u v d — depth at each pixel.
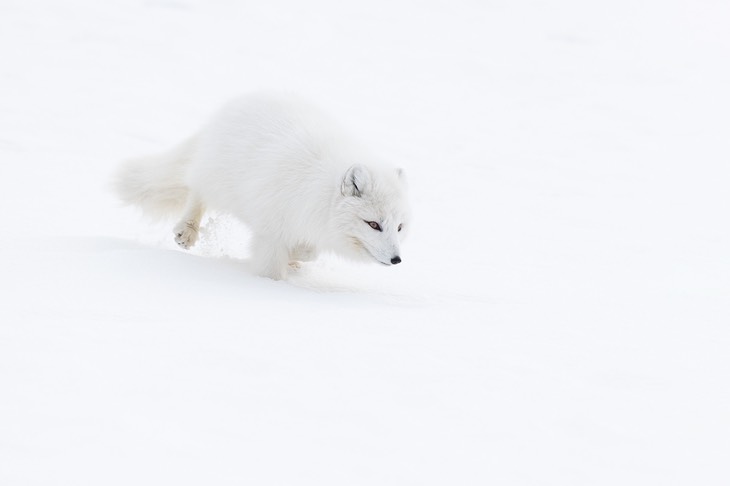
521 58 46.91
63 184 19.34
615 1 63.09
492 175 24.86
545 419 7.38
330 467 6.27
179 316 9.30
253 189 12.34
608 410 7.69
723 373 8.86
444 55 46.78
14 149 22.72
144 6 51.53
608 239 17.83
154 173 14.22
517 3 61.41
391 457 6.51
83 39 42.38
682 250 16.95
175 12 51.03
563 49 49.50
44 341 8.00
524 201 21.69
